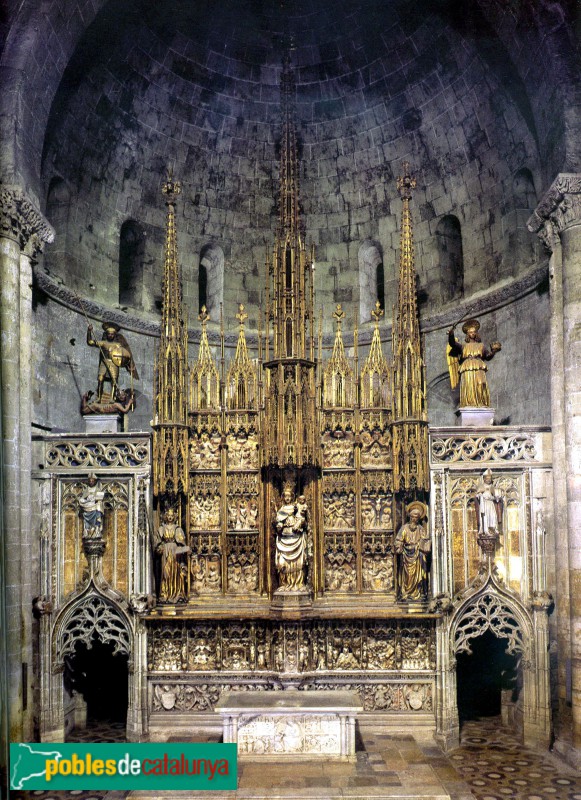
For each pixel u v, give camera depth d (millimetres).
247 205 22375
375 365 16844
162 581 16109
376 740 15203
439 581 15914
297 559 15883
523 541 15898
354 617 15742
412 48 19609
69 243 19062
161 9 18594
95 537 15875
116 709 17781
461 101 19453
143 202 21000
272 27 20219
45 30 15211
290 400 16188
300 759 13758
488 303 19531
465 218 20469
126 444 16344
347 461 16688
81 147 19031
